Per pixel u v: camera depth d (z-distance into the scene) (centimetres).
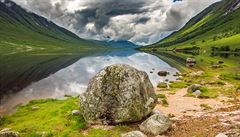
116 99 3381
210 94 5438
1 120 4203
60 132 3212
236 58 18625
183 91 6159
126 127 3281
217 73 9875
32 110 4706
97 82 3484
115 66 3547
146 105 3503
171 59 19888
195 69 12481
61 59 18850
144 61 18425
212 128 3075
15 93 6694
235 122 3269
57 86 7994
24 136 3155
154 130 3038
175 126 3297
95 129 3241
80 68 13250
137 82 3494
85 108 3500
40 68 12175
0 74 9394
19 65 12731
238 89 6078
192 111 4147
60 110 4244
